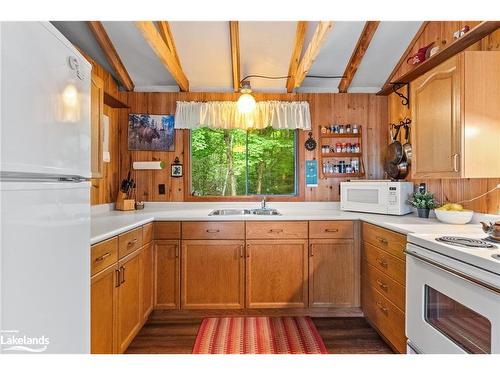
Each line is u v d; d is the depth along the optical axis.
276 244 2.51
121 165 3.09
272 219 2.51
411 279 1.63
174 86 3.18
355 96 3.14
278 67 2.93
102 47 2.52
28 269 0.81
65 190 0.99
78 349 1.07
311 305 2.51
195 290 2.49
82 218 1.10
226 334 2.25
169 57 2.50
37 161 0.84
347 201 2.89
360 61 2.78
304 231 2.52
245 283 2.50
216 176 3.20
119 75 2.84
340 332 2.28
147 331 2.31
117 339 1.78
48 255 0.90
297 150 3.17
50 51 0.90
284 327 2.35
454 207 2.05
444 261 1.35
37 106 0.84
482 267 1.14
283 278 2.51
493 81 1.67
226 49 2.72
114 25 2.41
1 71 0.71
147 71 2.96
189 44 2.66
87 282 1.14
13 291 0.76
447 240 1.45
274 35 2.59
